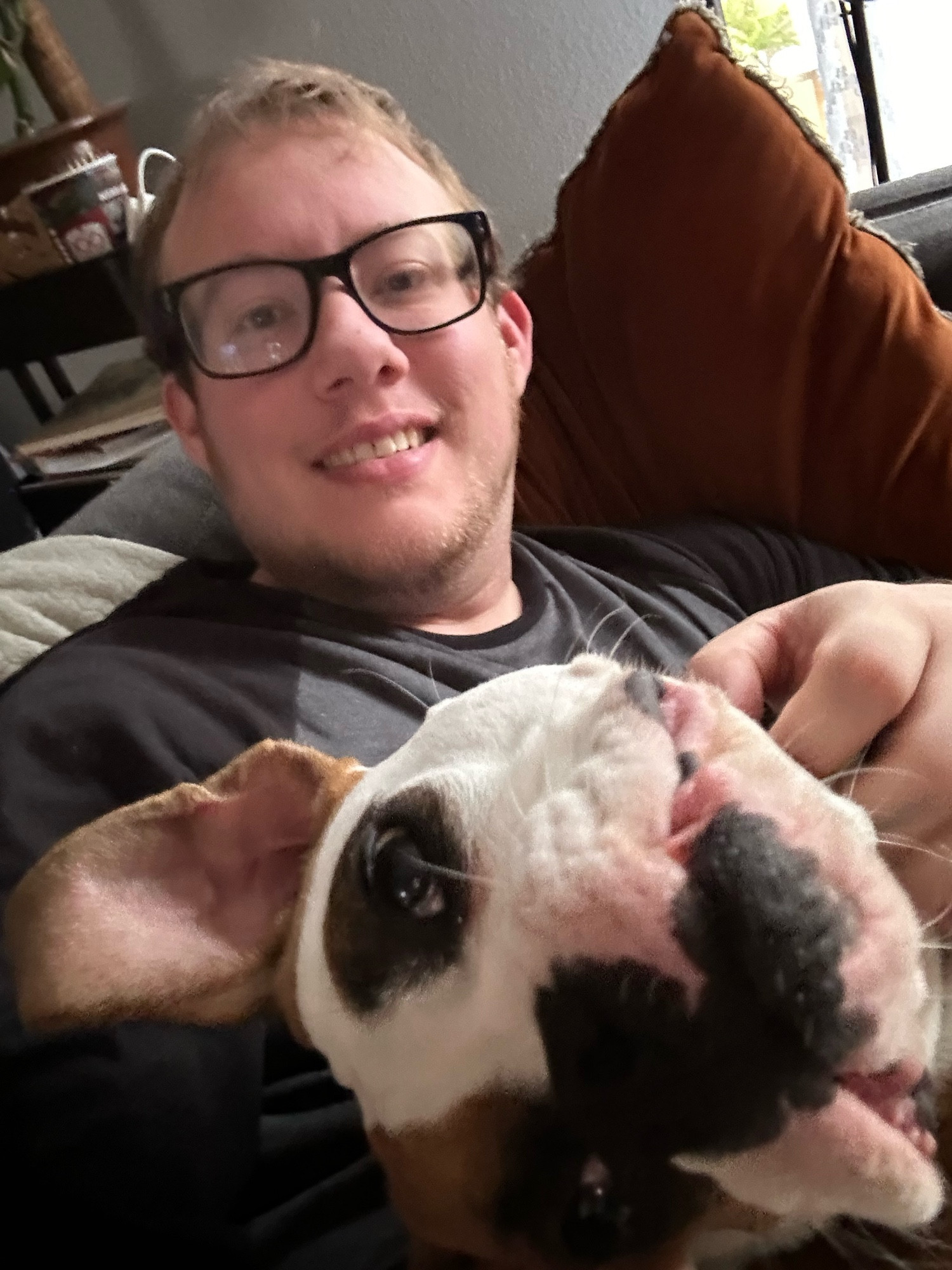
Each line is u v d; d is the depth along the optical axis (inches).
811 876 7.7
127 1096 11.1
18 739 13.7
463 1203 8.7
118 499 23.3
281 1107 12.9
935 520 22.4
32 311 31.4
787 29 38.0
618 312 23.4
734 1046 7.1
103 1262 10.9
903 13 36.9
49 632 20.4
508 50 33.7
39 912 11.0
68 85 31.0
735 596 21.6
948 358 22.0
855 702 11.1
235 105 18.1
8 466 33.3
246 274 17.4
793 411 22.5
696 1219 7.8
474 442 18.0
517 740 9.9
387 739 14.9
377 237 17.5
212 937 12.2
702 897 7.4
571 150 34.8
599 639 18.0
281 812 13.0
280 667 15.6
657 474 24.1
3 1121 11.0
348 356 16.6
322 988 10.5
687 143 22.0
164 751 13.8
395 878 9.5
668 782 8.4
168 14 34.1
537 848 8.3
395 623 17.3
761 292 22.0
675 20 22.2
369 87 19.8
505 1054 8.2
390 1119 9.3
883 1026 7.4
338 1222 11.7
